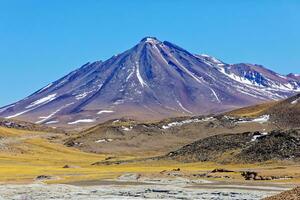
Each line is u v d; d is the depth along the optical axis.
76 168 191.75
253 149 174.62
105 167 196.50
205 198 97.69
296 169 143.25
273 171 138.38
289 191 67.19
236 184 123.12
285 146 168.50
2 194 104.69
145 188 116.69
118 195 103.75
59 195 103.62
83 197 100.38
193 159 188.75
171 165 188.25
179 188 115.75
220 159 179.50
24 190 110.25
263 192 105.44
